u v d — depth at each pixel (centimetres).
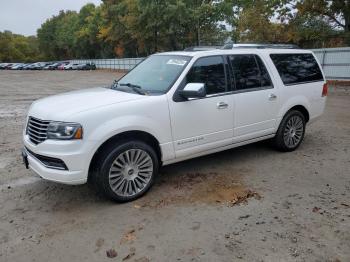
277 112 579
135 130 421
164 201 434
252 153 617
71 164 386
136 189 439
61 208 423
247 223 377
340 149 642
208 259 316
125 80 532
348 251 325
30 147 416
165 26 4228
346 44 2497
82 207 425
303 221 379
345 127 831
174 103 452
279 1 2503
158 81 480
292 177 505
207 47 540
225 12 3969
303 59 635
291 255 319
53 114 399
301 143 684
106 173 410
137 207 420
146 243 344
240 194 449
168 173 527
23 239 357
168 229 368
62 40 9538
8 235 365
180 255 323
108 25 5919
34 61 12100
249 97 531
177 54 515
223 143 514
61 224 385
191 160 584
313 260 312
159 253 327
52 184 497
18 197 456
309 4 2298
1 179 519
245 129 537
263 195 445
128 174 428
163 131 445
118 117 409
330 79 2025
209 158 593
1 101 1490
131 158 429
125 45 5888
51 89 2131
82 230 371
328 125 855
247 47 566
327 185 475
